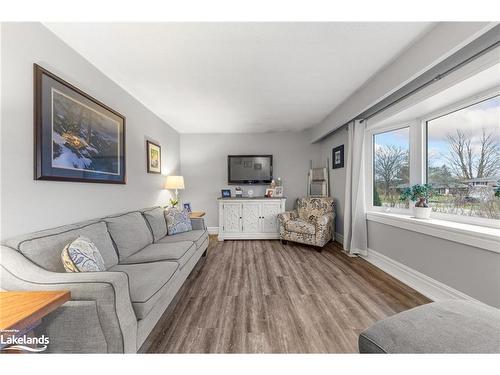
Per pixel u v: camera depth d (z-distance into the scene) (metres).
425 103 2.15
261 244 4.06
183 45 1.84
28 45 1.46
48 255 1.34
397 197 2.90
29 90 1.46
